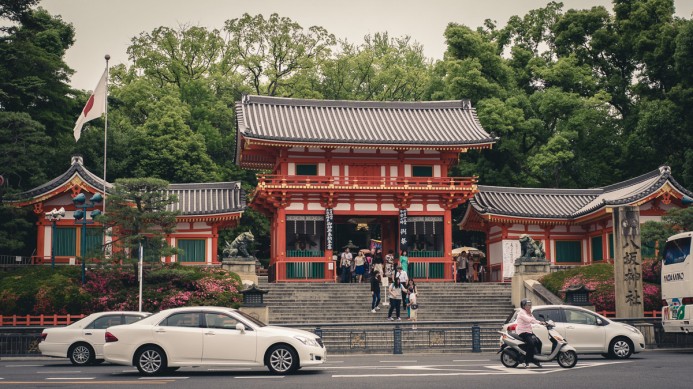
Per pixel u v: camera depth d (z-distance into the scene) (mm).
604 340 28812
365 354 33031
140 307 35375
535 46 82812
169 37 85438
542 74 73000
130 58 85938
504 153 70750
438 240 54812
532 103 72062
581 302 38500
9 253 55875
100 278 41344
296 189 53031
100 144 65188
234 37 89625
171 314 23172
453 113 59312
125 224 41188
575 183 72125
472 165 70125
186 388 18844
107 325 28672
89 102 45812
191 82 80812
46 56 61344
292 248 53625
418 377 21250
